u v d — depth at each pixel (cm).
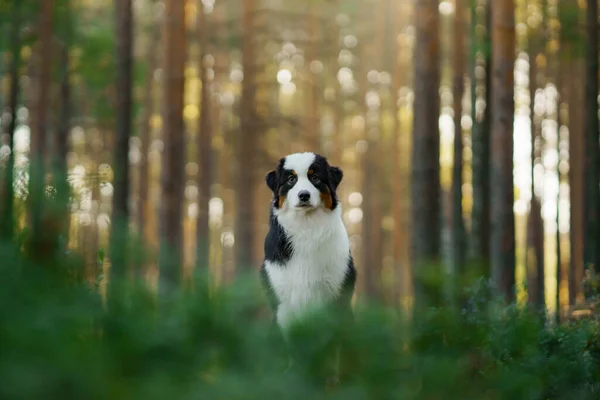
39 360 167
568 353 540
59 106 2105
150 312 215
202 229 2541
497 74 1291
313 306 231
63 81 2066
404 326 243
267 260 746
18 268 195
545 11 1831
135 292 217
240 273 241
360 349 218
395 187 2906
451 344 258
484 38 1409
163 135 1661
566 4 1711
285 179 732
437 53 1415
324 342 217
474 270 322
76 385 169
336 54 3047
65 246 211
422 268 315
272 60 2973
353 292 753
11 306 183
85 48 1981
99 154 2639
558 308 1011
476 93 1519
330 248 727
